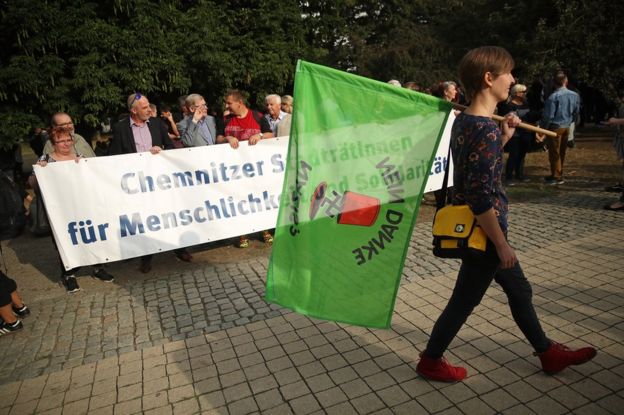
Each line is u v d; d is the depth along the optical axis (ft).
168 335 11.82
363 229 7.07
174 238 16.61
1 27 25.43
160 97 34.35
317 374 9.47
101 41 26.81
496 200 7.09
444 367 8.61
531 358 9.37
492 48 6.91
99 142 30.50
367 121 6.87
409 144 6.82
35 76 25.45
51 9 25.36
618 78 32.19
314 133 6.90
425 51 90.58
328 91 6.83
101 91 26.99
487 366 9.20
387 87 6.78
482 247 6.95
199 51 30.71
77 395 9.57
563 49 34.96
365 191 7.00
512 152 26.37
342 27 50.24
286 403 8.64
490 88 6.93
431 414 7.98
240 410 8.57
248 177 17.53
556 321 10.68
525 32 51.75
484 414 7.88
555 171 25.22
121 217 15.80
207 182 16.94
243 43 34.99
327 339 10.85
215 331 11.80
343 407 8.38
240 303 13.41
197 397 9.09
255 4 38.19
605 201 21.02
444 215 7.25
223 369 9.99
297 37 39.81
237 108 18.45
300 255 7.22
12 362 11.16
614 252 14.64
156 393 9.36
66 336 12.28
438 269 14.65
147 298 14.39
